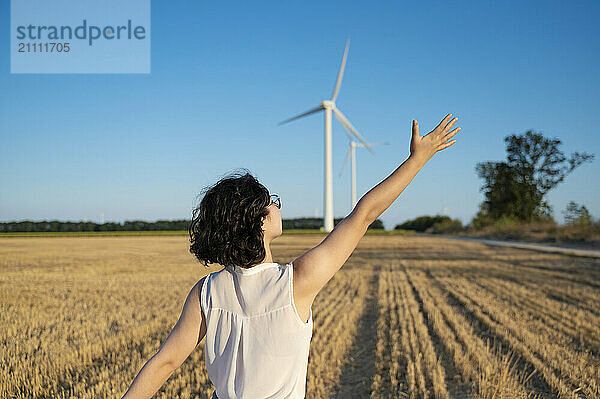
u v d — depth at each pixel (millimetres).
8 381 6336
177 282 18531
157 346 8438
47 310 12289
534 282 18828
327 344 8617
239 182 1793
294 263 1767
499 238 64562
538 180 68688
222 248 1722
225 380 1729
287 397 1684
